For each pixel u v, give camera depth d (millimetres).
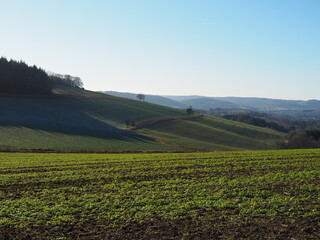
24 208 17516
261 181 22359
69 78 165125
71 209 17219
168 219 15555
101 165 31234
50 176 26000
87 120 91375
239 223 14695
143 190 20906
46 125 78000
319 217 14961
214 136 91812
